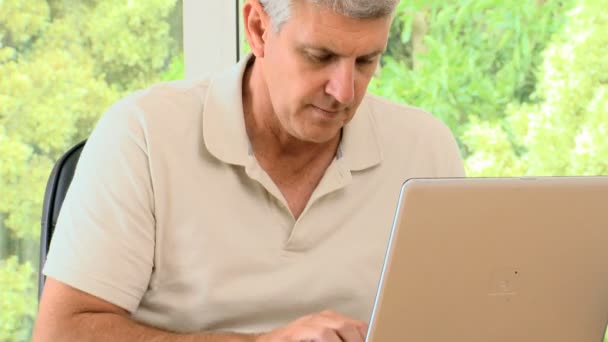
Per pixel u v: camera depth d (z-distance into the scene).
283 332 1.74
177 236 2.11
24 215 3.10
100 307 2.02
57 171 2.26
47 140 3.09
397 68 3.27
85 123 3.11
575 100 3.28
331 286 2.17
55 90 3.08
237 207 2.14
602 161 3.29
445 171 2.35
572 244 1.68
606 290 1.76
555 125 3.29
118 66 3.12
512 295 1.65
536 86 3.28
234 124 2.14
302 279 2.15
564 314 1.74
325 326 1.70
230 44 3.20
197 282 2.11
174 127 2.15
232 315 2.12
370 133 2.27
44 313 2.01
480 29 3.27
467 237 1.57
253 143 2.16
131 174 2.08
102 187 2.07
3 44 3.02
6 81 3.04
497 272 1.62
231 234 2.12
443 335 1.61
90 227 2.04
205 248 2.11
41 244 2.22
